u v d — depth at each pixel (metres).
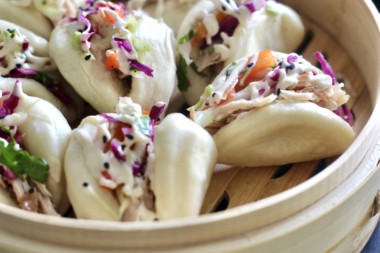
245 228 0.36
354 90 0.49
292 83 0.42
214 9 0.49
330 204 0.38
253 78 0.44
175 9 0.52
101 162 0.39
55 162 0.41
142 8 0.52
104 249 0.36
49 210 0.40
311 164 0.44
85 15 0.46
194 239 0.36
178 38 0.49
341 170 0.39
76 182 0.39
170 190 0.38
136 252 0.35
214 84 0.43
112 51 0.44
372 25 0.47
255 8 0.49
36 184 0.41
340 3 0.50
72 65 0.45
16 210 0.36
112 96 0.45
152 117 0.43
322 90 0.42
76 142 0.40
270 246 0.37
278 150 0.43
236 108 0.42
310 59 0.52
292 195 0.37
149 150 0.40
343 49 0.52
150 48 0.45
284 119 0.41
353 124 0.47
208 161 0.40
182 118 0.41
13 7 0.48
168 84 0.46
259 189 0.43
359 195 0.40
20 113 0.42
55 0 0.48
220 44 0.48
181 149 0.39
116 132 0.40
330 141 0.42
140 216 0.38
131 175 0.39
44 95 0.46
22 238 0.37
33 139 0.41
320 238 0.39
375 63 0.47
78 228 0.35
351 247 0.44
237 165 0.44
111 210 0.38
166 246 0.36
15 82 0.45
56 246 0.36
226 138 0.42
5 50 0.46
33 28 0.48
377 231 0.48
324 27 0.53
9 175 0.40
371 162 0.41
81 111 0.48
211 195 0.43
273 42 0.49
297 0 0.54
